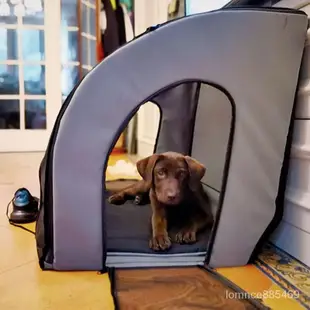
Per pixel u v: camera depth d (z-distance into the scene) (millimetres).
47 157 993
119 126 986
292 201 1154
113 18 3604
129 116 987
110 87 970
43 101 3598
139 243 1160
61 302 881
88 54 3676
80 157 980
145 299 890
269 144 1060
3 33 3477
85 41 3658
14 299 893
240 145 1042
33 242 1271
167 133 1825
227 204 1058
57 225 1003
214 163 1470
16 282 978
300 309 859
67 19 3572
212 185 1462
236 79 1014
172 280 987
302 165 1125
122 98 977
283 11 1028
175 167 1220
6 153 3465
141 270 1042
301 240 1125
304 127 1109
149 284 963
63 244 1015
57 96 3594
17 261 1109
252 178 1061
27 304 871
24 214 1476
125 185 1943
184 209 1284
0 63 3492
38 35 3533
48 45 3535
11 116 3562
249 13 999
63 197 989
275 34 1021
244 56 1009
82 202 997
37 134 3592
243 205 1067
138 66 972
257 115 1040
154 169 1237
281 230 1223
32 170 2590
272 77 1034
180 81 989
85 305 868
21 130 3570
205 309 850
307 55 1085
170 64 979
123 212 1477
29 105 3580
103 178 1000
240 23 996
